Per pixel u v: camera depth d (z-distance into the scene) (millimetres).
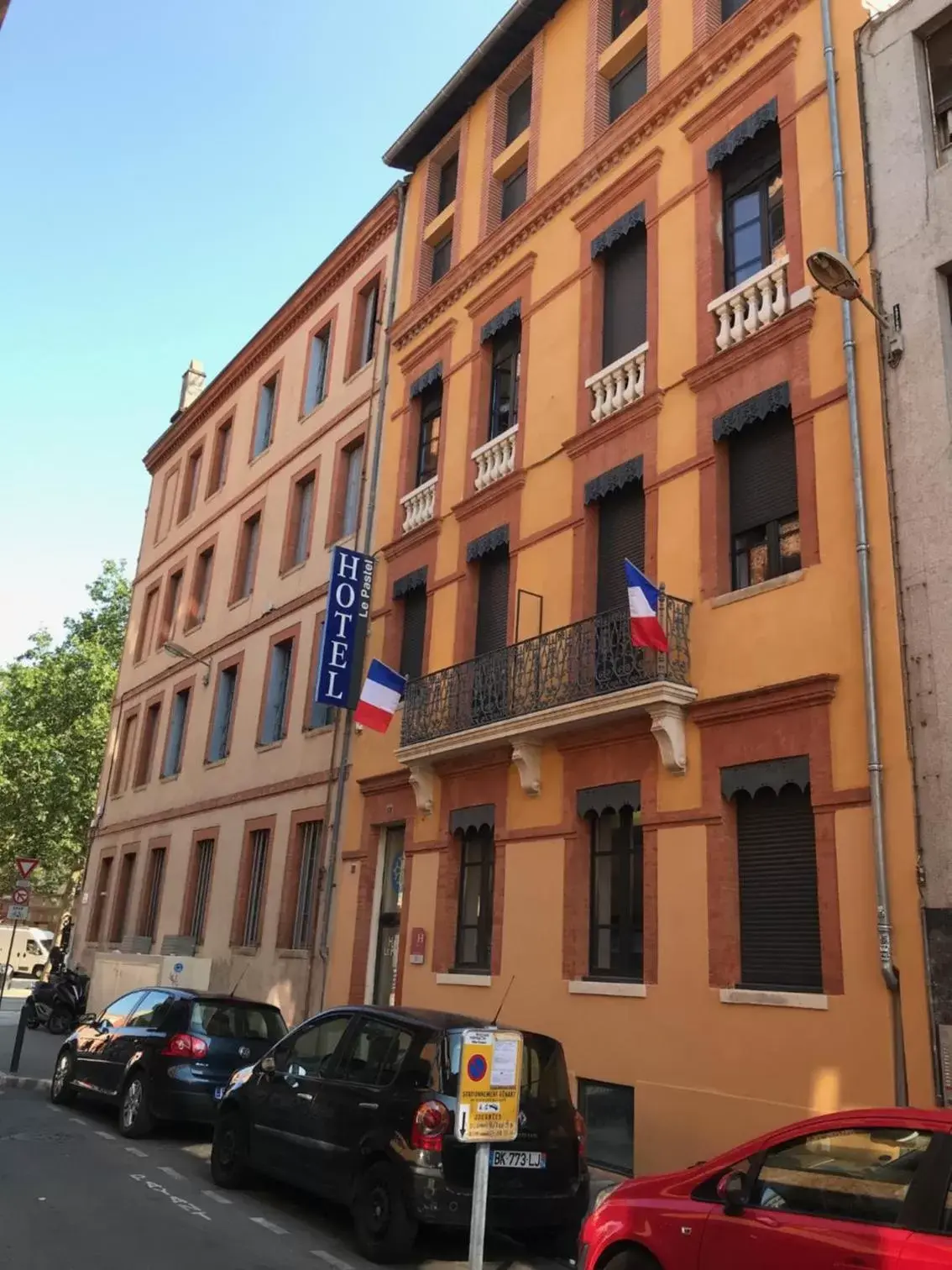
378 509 18828
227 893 20859
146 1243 7176
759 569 11070
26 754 42906
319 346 23562
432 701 14820
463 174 18656
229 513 25750
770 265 11445
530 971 12320
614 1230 5777
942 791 8430
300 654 20500
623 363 13273
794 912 9695
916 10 10461
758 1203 5195
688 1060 10039
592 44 15719
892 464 9508
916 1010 8258
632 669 11414
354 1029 8586
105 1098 11984
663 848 10953
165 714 26672
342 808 17500
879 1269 4457
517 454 15070
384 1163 7422
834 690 9609
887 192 10258
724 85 12891
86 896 28906
